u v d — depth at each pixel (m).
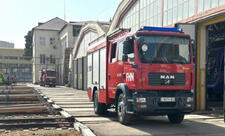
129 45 8.24
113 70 9.59
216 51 17.06
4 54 85.06
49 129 8.44
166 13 15.05
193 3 12.74
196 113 12.29
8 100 17.44
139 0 18.75
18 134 7.50
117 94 9.24
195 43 12.91
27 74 85.81
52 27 62.41
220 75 16.56
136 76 7.89
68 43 50.75
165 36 8.37
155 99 7.91
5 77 50.66
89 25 33.66
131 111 8.14
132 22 20.16
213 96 17.28
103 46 10.66
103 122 9.52
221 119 10.53
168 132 7.77
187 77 8.30
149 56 8.03
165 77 8.05
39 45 60.75
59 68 59.88
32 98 18.08
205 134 7.58
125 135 7.32
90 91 12.79
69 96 22.56
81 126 8.08
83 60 34.72
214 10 11.20
